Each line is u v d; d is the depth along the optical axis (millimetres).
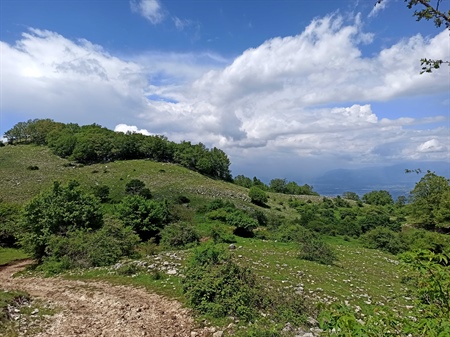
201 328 12883
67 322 13914
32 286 21312
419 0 5223
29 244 30172
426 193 56969
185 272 16531
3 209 43094
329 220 60688
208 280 14664
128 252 29141
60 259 26812
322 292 17812
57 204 31984
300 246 31078
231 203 63500
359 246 44781
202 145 118125
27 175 82875
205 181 87812
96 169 90875
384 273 27391
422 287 4582
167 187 74938
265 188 120875
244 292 14297
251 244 36375
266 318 13250
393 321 4406
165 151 108188
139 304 15961
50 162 96375
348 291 18969
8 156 100812
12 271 29047
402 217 66750
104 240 28047
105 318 14367
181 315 14305
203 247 17391
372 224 56031
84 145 99250
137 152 107125
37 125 124438
